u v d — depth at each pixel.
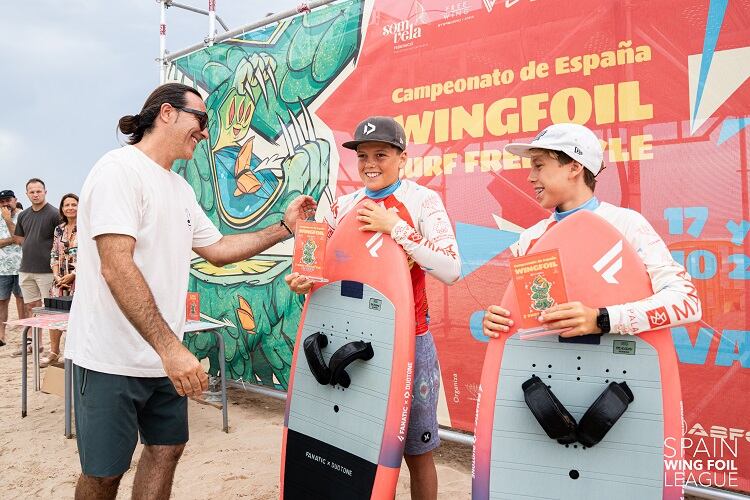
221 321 4.42
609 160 2.63
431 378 2.00
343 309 2.00
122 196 1.76
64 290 5.05
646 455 1.45
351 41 3.56
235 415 4.00
